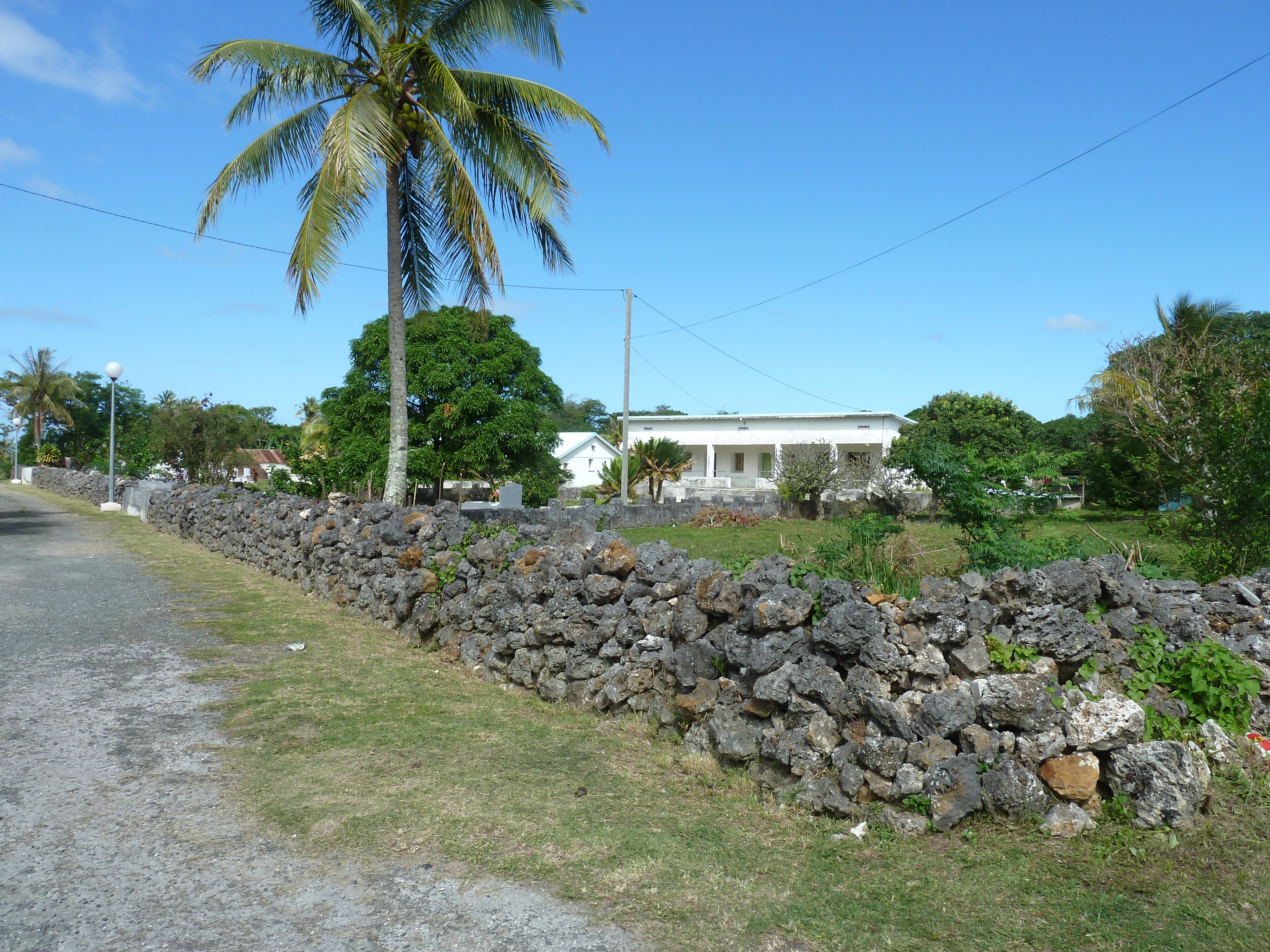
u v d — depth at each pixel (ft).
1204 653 13.43
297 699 18.86
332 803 13.30
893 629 12.81
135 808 13.07
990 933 9.52
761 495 89.40
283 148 37.04
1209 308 72.74
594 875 11.06
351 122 31.01
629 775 14.46
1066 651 12.80
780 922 9.89
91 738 16.19
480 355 82.58
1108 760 11.92
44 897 10.39
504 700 18.85
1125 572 14.80
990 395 133.49
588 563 18.49
